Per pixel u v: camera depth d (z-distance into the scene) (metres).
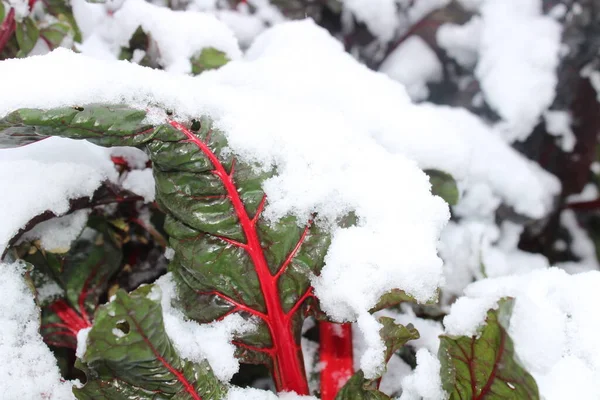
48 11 0.79
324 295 0.65
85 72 0.62
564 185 0.92
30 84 0.60
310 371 0.73
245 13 0.89
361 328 0.63
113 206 0.75
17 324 0.66
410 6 0.90
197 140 0.63
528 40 0.86
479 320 0.60
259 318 0.66
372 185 0.65
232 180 0.64
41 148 0.70
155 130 0.62
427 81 0.91
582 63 0.90
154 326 0.58
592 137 0.91
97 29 0.83
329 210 0.65
